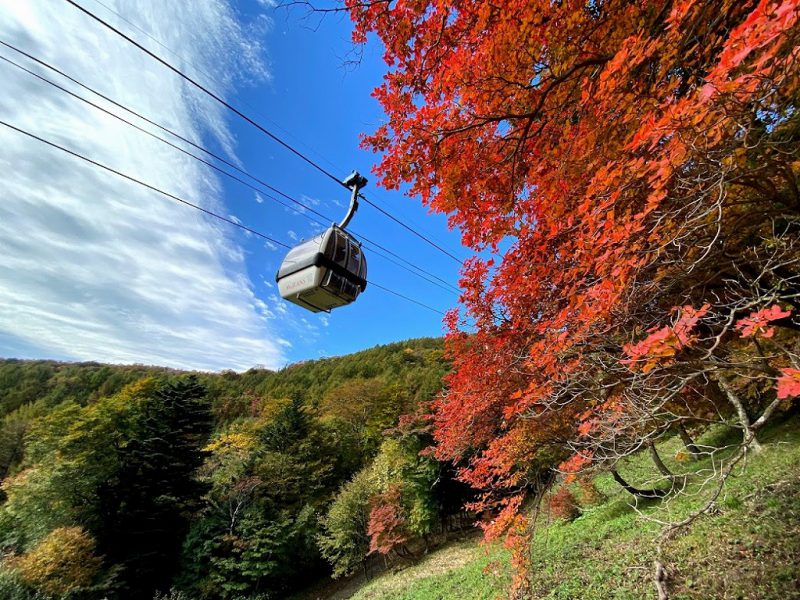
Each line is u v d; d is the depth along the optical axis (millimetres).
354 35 3381
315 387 51656
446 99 3215
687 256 2312
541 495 5684
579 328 2455
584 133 2641
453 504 21938
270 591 18688
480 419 5617
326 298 4672
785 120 1889
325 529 21500
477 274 4562
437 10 3012
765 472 7125
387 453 22391
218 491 22516
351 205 4957
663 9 2418
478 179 3736
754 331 1483
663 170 1643
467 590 10359
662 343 1562
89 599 14164
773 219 2271
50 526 16797
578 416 3637
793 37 1206
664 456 11531
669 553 6312
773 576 4875
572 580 7297
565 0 2768
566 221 2727
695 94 1500
